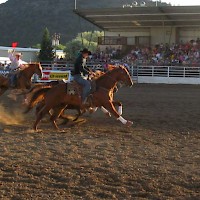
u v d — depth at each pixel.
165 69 34.69
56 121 13.32
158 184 6.83
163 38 44.75
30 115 14.87
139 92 25.53
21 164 7.92
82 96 11.71
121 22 42.72
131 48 44.34
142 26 44.53
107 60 39.06
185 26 43.34
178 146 9.92
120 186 6.73
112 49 44.03
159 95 23.55
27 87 16.61
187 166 8.02
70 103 11.91
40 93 12.11
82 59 11.77
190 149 9.60
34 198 6.11
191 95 23.64
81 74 11.80
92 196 6.23
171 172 7.55
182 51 40.00
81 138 10.66
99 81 11.94
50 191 6.43
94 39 91.06
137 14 38.97
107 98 11.84
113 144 9.98
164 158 8.66
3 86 16.94
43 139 10.45
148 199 6.18
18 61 17.12
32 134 11.11
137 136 11.08
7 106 17.34
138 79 34.84
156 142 10.34
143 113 15.88
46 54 50.38
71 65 37.06
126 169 7.68
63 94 11.71
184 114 15.74
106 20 42.19
